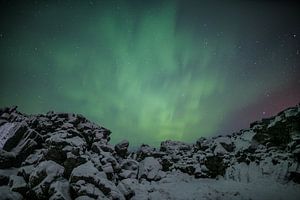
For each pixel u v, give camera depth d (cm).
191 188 1324
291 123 1552
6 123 1383
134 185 1278
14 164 1212
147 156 1703
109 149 1501
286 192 1237
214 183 1435
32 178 1023
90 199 965
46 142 1307
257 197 1191
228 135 1903
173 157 1706
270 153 1519
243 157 1557
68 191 1000
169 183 1419
